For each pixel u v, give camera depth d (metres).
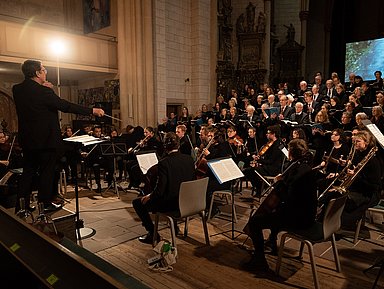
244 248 3.83
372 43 14.18
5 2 11.28
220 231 4.37
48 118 3.02
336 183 4.55
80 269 1.38
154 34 11.01
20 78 11.78
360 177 3.88
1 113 11.38
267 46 14.35
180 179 3.60
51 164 3.21
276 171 5.54
